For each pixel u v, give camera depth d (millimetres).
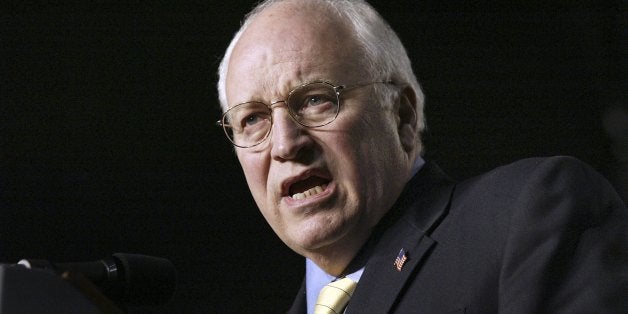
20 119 11297
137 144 11336
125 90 11422
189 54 11469
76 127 11328
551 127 10859
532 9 11023
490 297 3889
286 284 10906
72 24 11461
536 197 3920
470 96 11102
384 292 4191
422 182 4746
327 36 4637
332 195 4449
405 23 11250
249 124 4668
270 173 4570
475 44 11164
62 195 11180
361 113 4551
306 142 4441
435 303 4012
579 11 10805
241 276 10984
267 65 4578
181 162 11281
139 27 11500
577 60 10828
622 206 3869
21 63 11383
